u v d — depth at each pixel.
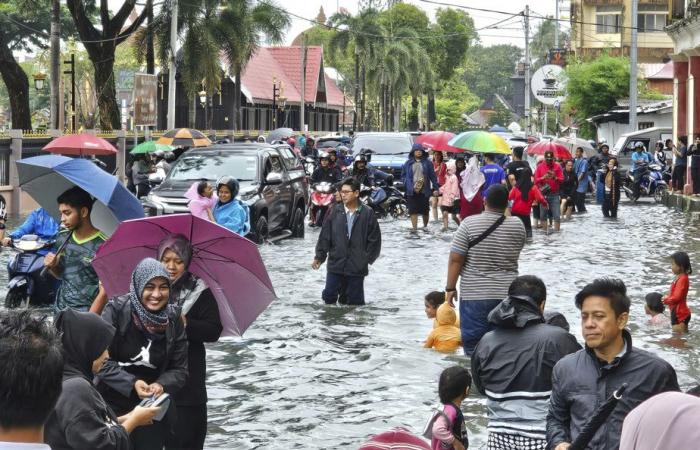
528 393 11.25
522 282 11.57
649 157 63.09
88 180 13.86
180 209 33.66
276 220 37.41
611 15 128.88
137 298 10.26
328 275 24.20
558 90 105.12
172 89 72.06
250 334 20.86
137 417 9.10
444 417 11.73
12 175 50.66
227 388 16.69
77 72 121.38
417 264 31.62
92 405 8.27
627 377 8.94
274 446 13.78
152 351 10.38
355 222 24.03
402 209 49.84
